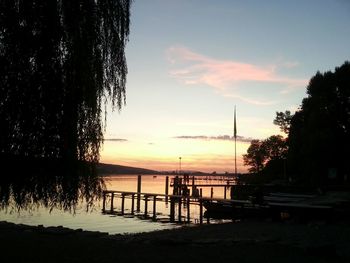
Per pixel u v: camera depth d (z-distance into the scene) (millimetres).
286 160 83938
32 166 10422
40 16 10570
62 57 11000
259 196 30141
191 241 15898
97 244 15195
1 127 9906
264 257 12797
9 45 10195
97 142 11766
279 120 93750
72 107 10891
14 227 20297
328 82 64938
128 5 12859
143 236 19156
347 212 24422
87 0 11656
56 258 12117
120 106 12531
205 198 37969
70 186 10891
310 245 14930
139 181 55750
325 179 59562
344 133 61188
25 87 10203
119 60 12523
